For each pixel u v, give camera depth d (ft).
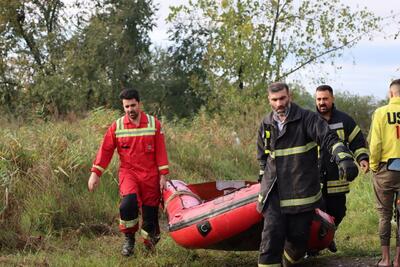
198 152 42.14
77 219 26.05
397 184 18.92
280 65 81.51
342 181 20.31
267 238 15.85
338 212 20.83
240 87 80.02
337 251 21.52
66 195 26.86
